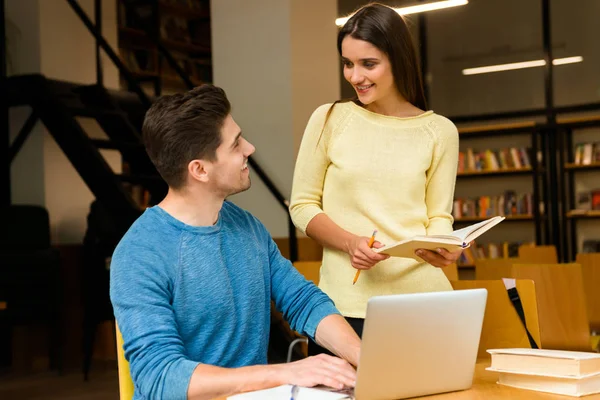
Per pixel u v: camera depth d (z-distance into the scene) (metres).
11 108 6.50
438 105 8.88
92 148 5.52
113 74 7.16
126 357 1.58
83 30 6.84
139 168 6.36
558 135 8.20
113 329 6.18
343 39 2.06
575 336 3.49
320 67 6.31
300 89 6.10
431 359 1.46
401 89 2.10
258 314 1.78
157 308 1.57
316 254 6.14
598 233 8.10
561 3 8.31
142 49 8.57
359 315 2.08
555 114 8.28
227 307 1.68
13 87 5.95
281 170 6.06
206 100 1.65
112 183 5.40
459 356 1.51
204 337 1.67
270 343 5.22
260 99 6.17
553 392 1.50
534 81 8.45
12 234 5.73
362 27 2.02
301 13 6.14
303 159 2.21
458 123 8.80
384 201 2.09
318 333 1.79
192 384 1.48
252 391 1.48
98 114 5.98
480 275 4.15
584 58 8.23
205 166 1.65
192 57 9.40
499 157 8.53
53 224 6.41
